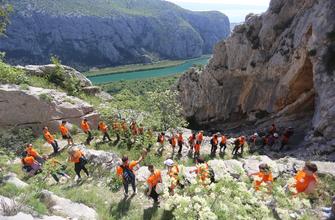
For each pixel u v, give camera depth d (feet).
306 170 36.63
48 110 84.38
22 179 54.29
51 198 40.50
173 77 547.49
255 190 37.17
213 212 32.45
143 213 42.65
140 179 54.39
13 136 75.15
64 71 108.68
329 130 82.28
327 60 90.02
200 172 39.50
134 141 81.82
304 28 100.63
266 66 117.60
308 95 106.22
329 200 45.01
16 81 91.04
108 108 96.89
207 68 146.20
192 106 157.48
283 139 89.76
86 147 75.20
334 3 91.86
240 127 135.74
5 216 30.50
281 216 36.47
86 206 41.70
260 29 120.67
